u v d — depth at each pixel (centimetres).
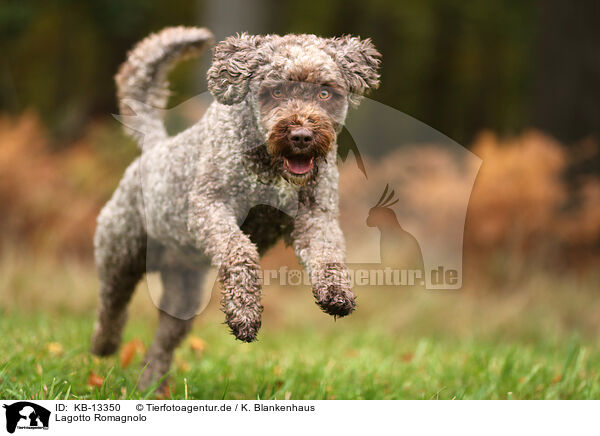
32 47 2067
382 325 1148
